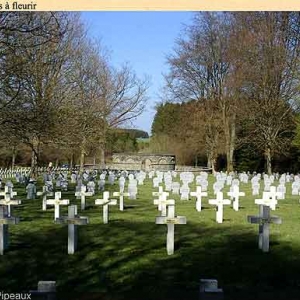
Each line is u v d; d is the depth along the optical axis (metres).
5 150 43.59
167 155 56.00
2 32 15.98
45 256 10.30
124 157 55.84
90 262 9.84
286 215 17.55
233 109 45.25
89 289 8.16
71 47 34.50
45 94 26.59
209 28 48.78
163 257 10.28
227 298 7.84
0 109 19.80
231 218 16.52
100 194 25.05
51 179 31.86
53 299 5.18
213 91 48.88
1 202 15.22
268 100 43.84
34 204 20.38
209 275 8.99
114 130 52.22
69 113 30.00
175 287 8.30
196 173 46.66
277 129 44.53
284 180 32.31
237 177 40.38
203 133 50.50
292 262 9.95
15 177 42.09
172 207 10.62
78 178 32.56
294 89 44.06
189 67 49.28
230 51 44.31
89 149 47.25
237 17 45.16
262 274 9.10
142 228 14.00
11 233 12.92
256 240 12.27
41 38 20.89
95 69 42.28
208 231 13.65
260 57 43.53
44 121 22.77
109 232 13.23
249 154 54.28
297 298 7.86
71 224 10.63
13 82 19.64
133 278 8.76
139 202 21.77
